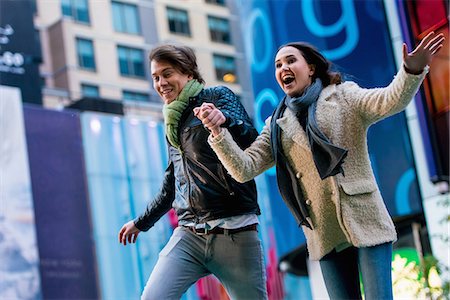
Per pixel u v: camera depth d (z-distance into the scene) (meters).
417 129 20.34
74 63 38.72
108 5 40.22
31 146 35.19
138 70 39.97
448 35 18.34
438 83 18.52
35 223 34.22
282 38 23.73
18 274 33.38
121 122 37.38
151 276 6.08
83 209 35.38
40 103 36.62
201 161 5.98
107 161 36.38
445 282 14.69
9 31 36.78
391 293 5.53
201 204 6.00
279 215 24.45
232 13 43.66
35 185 34.81
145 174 36.91
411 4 19.08
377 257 5.55
